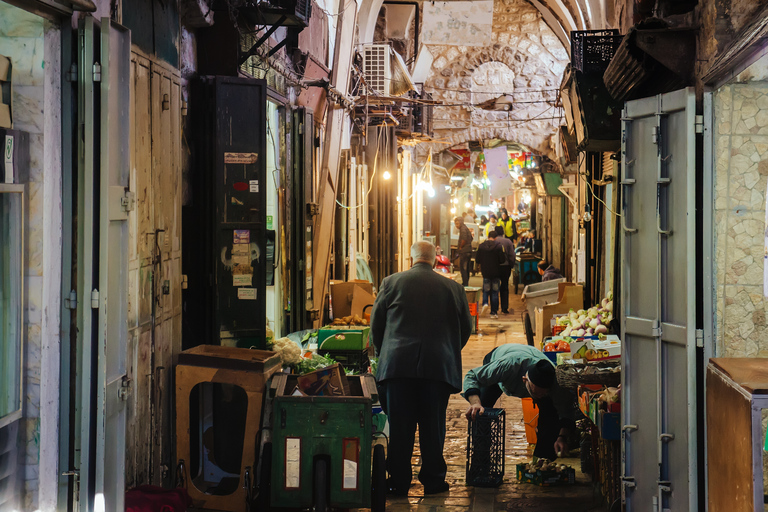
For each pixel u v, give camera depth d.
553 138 20.34
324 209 10.12
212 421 5.77
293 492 4.77
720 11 4.07
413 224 18.88
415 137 17.48
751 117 4.14
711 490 3.46
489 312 17.53
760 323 4.16
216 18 6.59
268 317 8.48
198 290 6.44
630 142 4.82
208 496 5.04
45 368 3.76
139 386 4.79
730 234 4.17
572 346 6.06
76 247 3.81
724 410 3.23
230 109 6.38
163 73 5.31
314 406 4.77
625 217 4.86
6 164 3.58
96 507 3.85
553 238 24.69
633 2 6.67
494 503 5.56
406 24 19.45
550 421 6.30
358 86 13.45
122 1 4.46
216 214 6.36
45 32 3.68
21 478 3.77
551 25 20.95
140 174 4.80
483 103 21.12
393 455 5.67
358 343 7.29
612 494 5.29
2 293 3.63
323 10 10.53
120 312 4.10
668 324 4.43
